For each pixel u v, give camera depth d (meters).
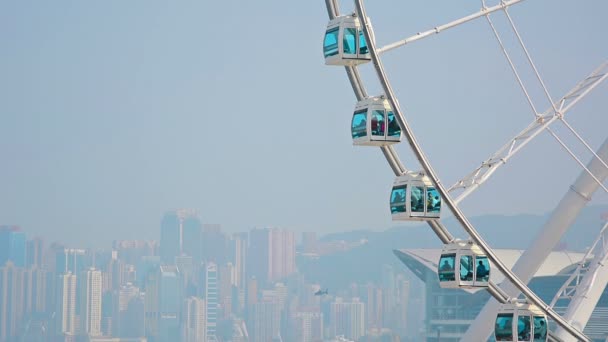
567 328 168.12
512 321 165.50
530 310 165.50
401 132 160.25
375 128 158.62
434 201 161.50
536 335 165.38
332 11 160.62
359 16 147.38
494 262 159.88
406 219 162.25
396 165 164.00
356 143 161.62
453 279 162.25
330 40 159.25
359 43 157.88
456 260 161.88
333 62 159.00
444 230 164.88
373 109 158.88
